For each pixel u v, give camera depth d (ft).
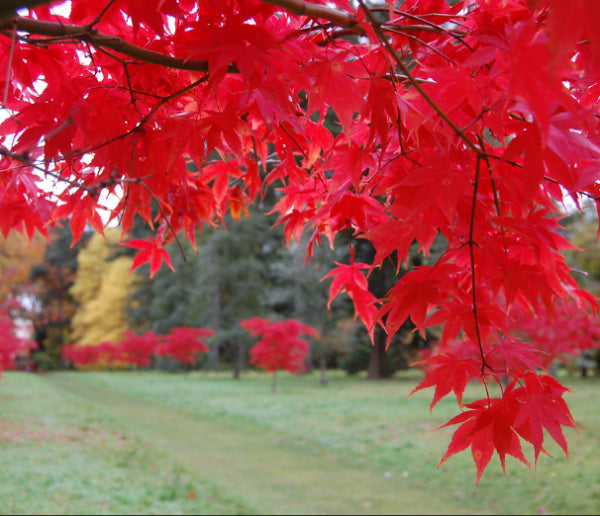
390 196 5.46
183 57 4.84
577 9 1.78
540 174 3.34
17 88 5.39
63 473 21.76
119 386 72.84
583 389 52.06
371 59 5.05
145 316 115.14
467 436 4.41
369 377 76.54
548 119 2.78
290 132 6.56
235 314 85.71
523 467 24.39
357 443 32.12
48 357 130.62
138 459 26.55
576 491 20.70
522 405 4.19
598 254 47.75
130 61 5.02
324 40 4.99
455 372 4.47
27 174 5.90
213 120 4.68
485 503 21.07
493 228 4.46
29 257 82.48
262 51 3.92
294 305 87.81
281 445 33.27
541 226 4.44
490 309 4.34
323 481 25.09
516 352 4.34
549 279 4.76
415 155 5.17
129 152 4.79
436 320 4.41
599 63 3.80
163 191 5.12
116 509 17.90
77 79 4.83
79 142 4.96
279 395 56.34
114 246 124.06
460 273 5.63
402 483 24.48
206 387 68.08
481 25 4.17
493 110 3.76
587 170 3.71
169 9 3.85
